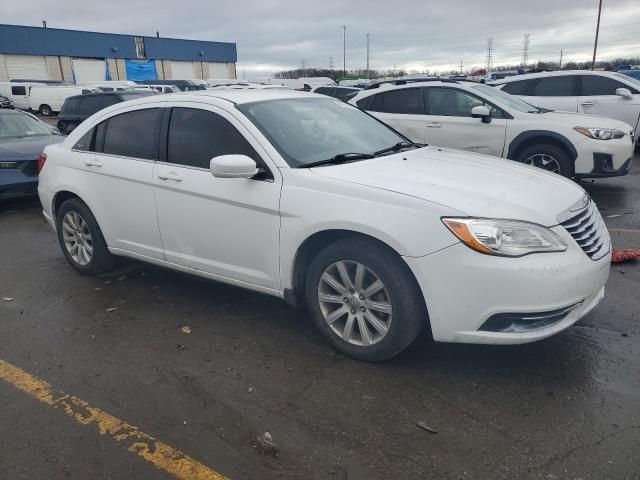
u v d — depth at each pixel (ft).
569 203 11.12
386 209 10.50
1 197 25.57
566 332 12.52
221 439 9.26
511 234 9.91
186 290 15.81
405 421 9.57
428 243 10.08
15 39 146.20
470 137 26.71
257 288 12.75
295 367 11.44
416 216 10.24
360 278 11.10
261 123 12.89
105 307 14.79
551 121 25.31
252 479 8.34
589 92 35.45
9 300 15.48
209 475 8.44
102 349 12.49
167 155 13.97
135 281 16.62
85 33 158.71
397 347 10.94
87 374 11.43
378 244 10.77
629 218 22.39
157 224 14.26
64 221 17.12
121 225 15.26
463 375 10.94
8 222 24.76
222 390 10.69
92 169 15.60
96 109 52.65
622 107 34.19
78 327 13.64
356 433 9.30
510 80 37.81
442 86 27.89
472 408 9.87
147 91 54.75
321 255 11.50
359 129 14.79
